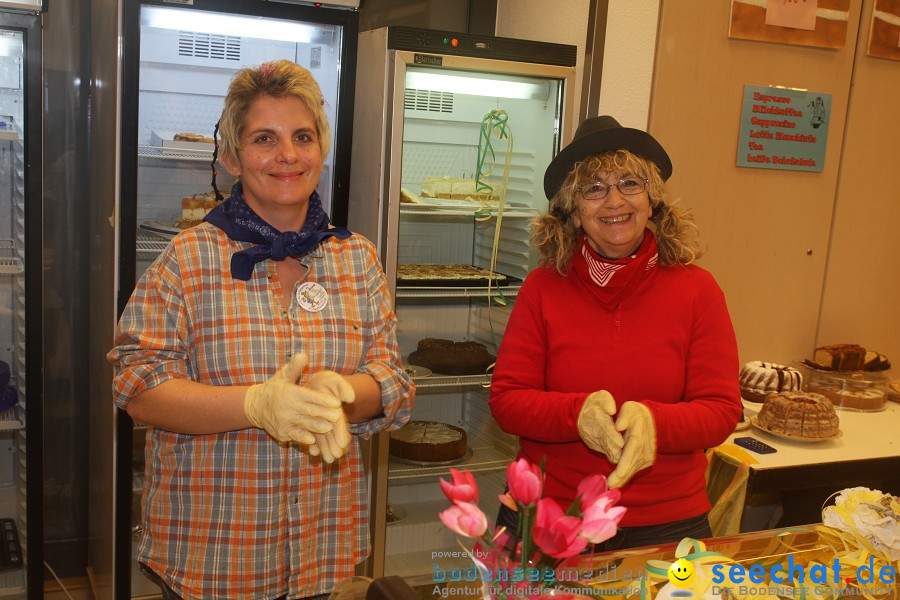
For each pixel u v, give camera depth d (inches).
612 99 96.1
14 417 90.3
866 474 86.7
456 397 117.0
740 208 103.8
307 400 44.7
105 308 90.8
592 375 63.0
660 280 64.5
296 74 53.3
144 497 55.3
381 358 56.6
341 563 55.9
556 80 95.6
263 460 52.1
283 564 53.7
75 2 101.1
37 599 91.0
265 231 53.4
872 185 109.8
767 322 108.5
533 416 60.5
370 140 92.7
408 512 108.3
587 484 35.4
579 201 63.3
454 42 89.0
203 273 52.6
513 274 106.6
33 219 83.4
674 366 63.2
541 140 99.3
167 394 49.9
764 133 102.6
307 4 85.0
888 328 115.2
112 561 89.7
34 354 85.7
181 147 88.5
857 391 104.7
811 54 103.4
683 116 99.1
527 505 33.5
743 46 100.0
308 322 53.9
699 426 59.1
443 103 102.7
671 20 96.4
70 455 108.5
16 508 99.0
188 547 52.4
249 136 52.3
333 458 44.6
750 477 82.7
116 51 78.7
